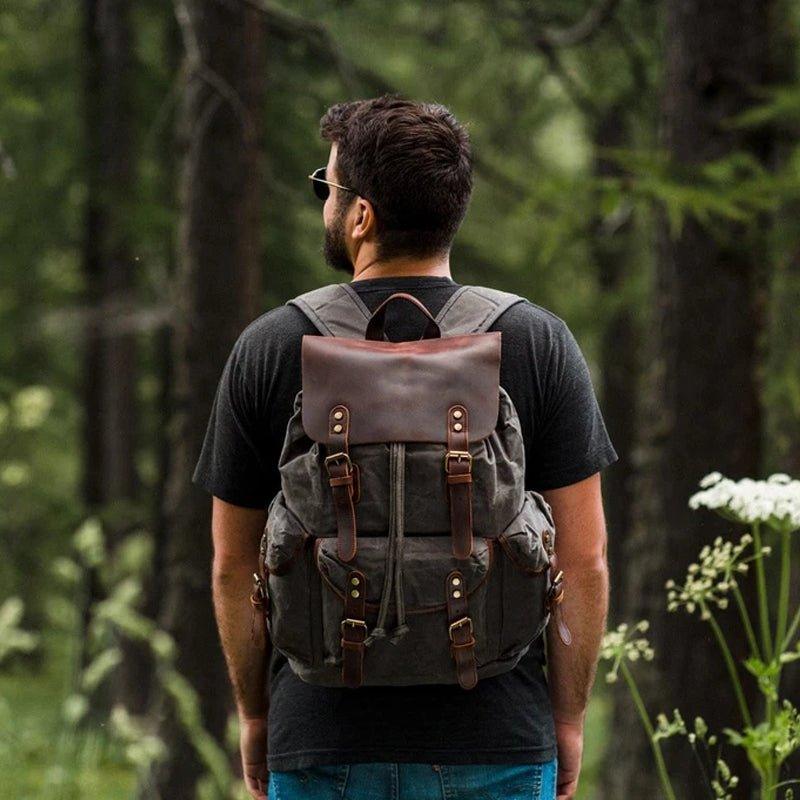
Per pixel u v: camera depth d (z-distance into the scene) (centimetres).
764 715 1313
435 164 465
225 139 1554
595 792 1705
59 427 3222
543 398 463
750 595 1315
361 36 2595
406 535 430
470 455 431
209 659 1528
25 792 739
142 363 3170
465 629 431
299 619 441
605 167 2464
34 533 2634
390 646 432
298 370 461
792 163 1364
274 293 2353
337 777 454
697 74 1337
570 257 2441
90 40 2488
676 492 1342
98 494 2984
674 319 1352
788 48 1477
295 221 2306
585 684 489
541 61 2531
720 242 1325
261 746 514
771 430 1535
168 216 2370
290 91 2116
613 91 2139
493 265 2578
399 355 443
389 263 473
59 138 2581
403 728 446
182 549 1560
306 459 437
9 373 3091
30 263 2873
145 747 770
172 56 2425
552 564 448
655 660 1336
